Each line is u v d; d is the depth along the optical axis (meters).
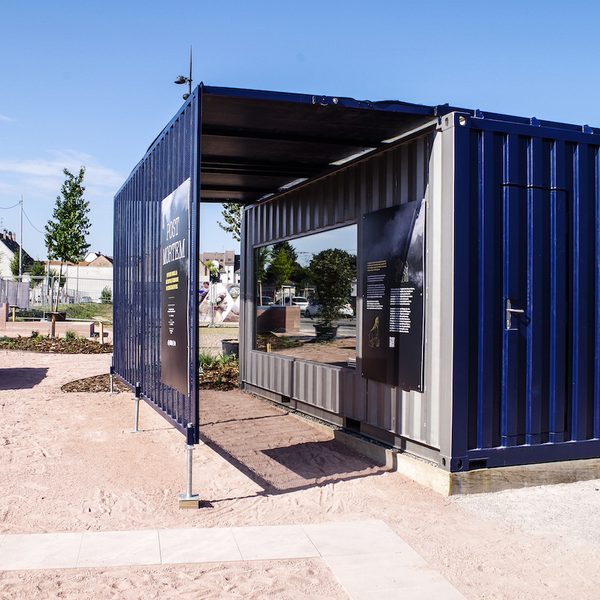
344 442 8.08
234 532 5.03
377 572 4.35
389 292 7.23
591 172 6.80
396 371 7.04
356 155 8.09
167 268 7.19
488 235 6.21
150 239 8.34
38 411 9.86
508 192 6.30
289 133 7.20
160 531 5.03
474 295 6.19
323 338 9.05
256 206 11.55
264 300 11.30
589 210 6.76
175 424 6.62
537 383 6.45
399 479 6.55
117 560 4.46
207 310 35.19
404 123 6.69
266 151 7.97
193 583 4.13
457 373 6.09
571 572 4.42
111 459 7.16
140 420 9.34
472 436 6.20
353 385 8.11
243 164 8.62
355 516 5.47
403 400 6.98
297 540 4.88
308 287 9.55
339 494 6.07
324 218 8.99
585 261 6.71
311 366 9.34
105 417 9.51
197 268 5.85
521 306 6.37
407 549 4.75
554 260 6.54
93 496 5.89
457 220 6.10
